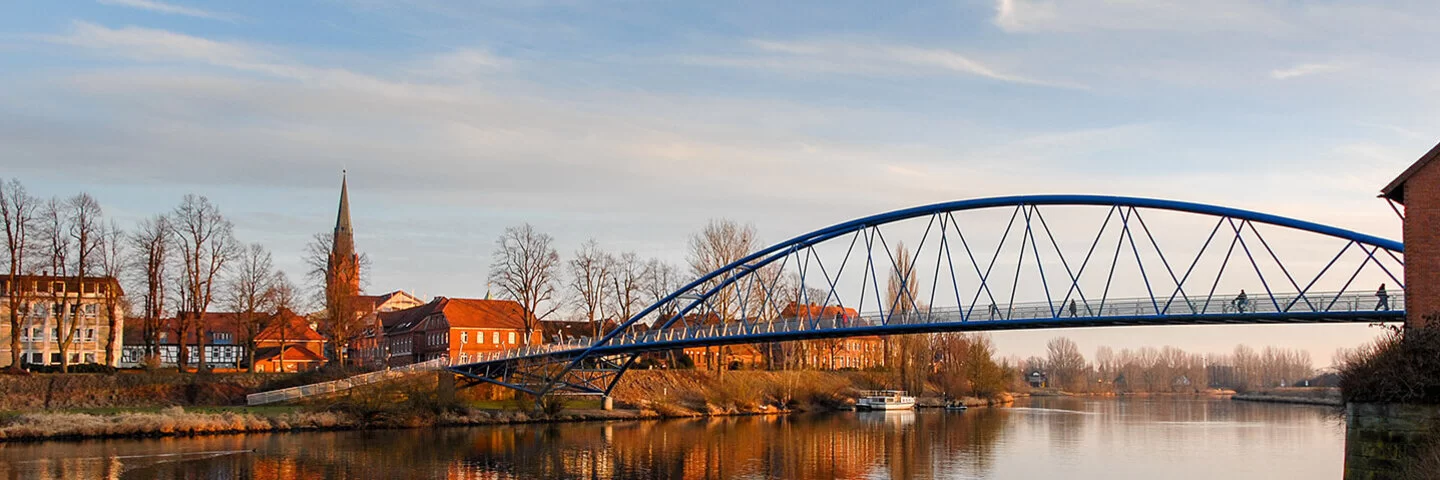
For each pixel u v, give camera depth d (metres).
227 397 92.88
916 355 145.00
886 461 73.00
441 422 90.19
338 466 64.62
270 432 81.06
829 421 108.19
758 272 118.12
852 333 79.25
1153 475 67.44
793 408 122.75
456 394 96.81
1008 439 90.00
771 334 82.94
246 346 121.00
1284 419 122.19
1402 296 59.66
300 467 63.78
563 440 81.69
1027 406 157.62
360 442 76.81
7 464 61.34
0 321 121.56
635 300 122.69
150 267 97.50
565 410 101.00
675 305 122.31
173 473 59.97
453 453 72.25
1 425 71.75
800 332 81.38
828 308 147.75
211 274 100.19
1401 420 42.41
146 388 90.25
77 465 61.62
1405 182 46.84
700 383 119.19
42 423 73.12
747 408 115.81
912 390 143.12
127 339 155.25
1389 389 42.62
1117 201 71.69
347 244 175.88
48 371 92.38
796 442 84.19
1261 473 68.56
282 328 109.62
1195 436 95.06
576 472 65.12
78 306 92.19
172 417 77.56
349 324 111.88
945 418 117.44
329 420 84.81
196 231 99.62
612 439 83.31
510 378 99.88
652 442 81.69
